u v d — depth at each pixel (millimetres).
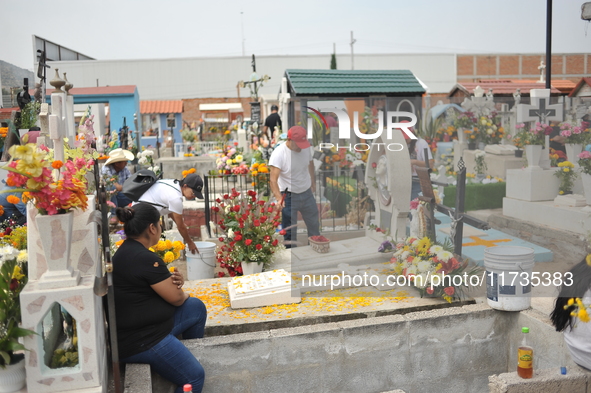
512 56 43281
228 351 3715
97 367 2740
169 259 4980
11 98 11219
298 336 3828
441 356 4145
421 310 4234
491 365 4289
